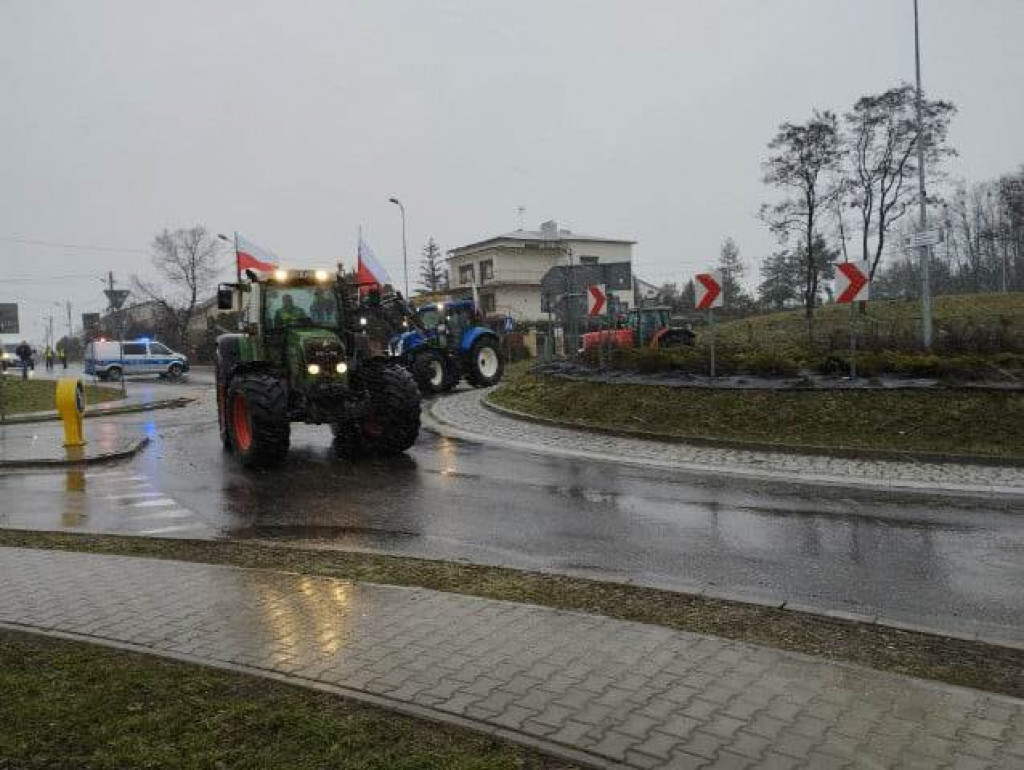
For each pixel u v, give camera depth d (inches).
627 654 175.8
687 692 156.6
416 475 416.2
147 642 188.1
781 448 464.8
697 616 205.5
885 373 559.2
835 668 167.0
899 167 1246.9
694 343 1038.4
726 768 128.9
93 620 204.2
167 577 240.4
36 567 253.9
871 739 138.0
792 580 240.4
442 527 310.2
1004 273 2206.0
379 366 485.1
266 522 324.5
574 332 903.7
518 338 1595.7
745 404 534.0
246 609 209.6
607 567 255.6
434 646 181.8
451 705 151.8
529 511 334.0
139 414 840.9
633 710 149.3
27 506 370.0
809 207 1321.4
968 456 422.9
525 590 228.2
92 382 1462.8
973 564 253.9
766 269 2682.1
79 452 519.2
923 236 810.2
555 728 142.3
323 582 231.6
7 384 1117.7
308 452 498.6
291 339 463.2
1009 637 195.6
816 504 339.0
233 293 520.7
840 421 493.0
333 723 145.5
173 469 462.0
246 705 153.3
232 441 474.3
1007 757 132.2
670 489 372.8
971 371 530.3
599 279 898.7
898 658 177.8
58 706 154.4
